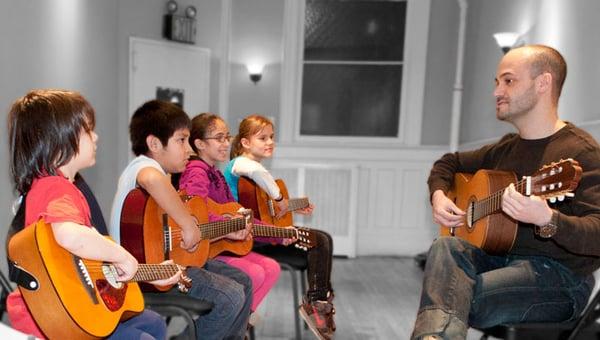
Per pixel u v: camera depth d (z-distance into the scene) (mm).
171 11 4582
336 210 5000
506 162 1719
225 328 1735
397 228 5102
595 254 1324
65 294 1113
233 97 5051
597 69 2633
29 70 2678
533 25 3521
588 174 1423
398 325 2975
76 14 3377
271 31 5055
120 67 4344
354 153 5020
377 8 5156
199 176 2078
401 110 5191
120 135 4387
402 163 5047
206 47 4844
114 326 1238
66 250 1155
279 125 5145
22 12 2580
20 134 1200
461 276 1400
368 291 3730
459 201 1885
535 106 1603
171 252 1734
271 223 2639
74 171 1283
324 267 2451
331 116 5223
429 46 5125
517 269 1471
